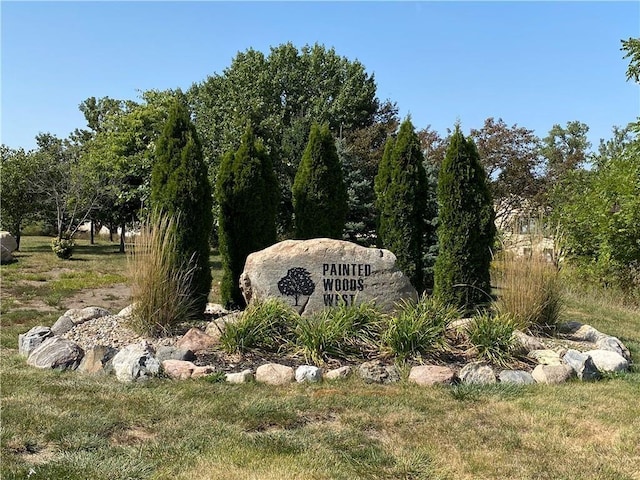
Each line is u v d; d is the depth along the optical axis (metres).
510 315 7.74
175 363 6.05
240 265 9.66
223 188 9.71
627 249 13.78
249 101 20.52
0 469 3.81
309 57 30.39
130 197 22.86
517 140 21.23
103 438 4.40
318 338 6.54
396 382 5.99
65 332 7.61
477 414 5.10
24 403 5.08
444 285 8.51
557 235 8.76
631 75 13.95
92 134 42.31
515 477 3.96
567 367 6.29
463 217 8.44
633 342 8.74
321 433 4.59
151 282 7.34
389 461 4.11
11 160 25.33
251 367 6.27
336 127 27.72
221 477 3.81
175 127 8.51
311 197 9.98
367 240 16.61
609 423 4.95
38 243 30.38
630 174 13.55
